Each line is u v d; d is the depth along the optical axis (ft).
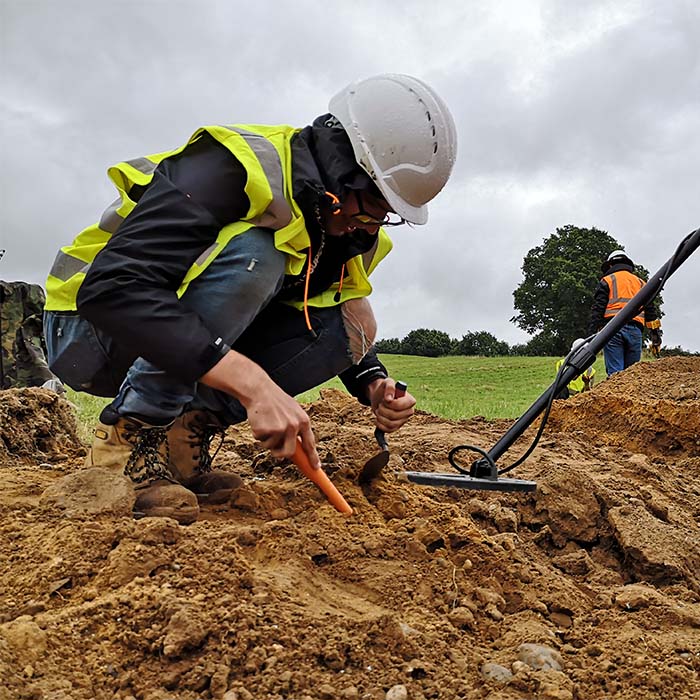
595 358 10.82
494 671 6.45
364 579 7.61
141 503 8.46
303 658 6.10
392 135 8.27
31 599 6.72
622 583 9.32
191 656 6.03
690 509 13.60
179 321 7.33
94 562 7.18
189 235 7.60
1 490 9.32
